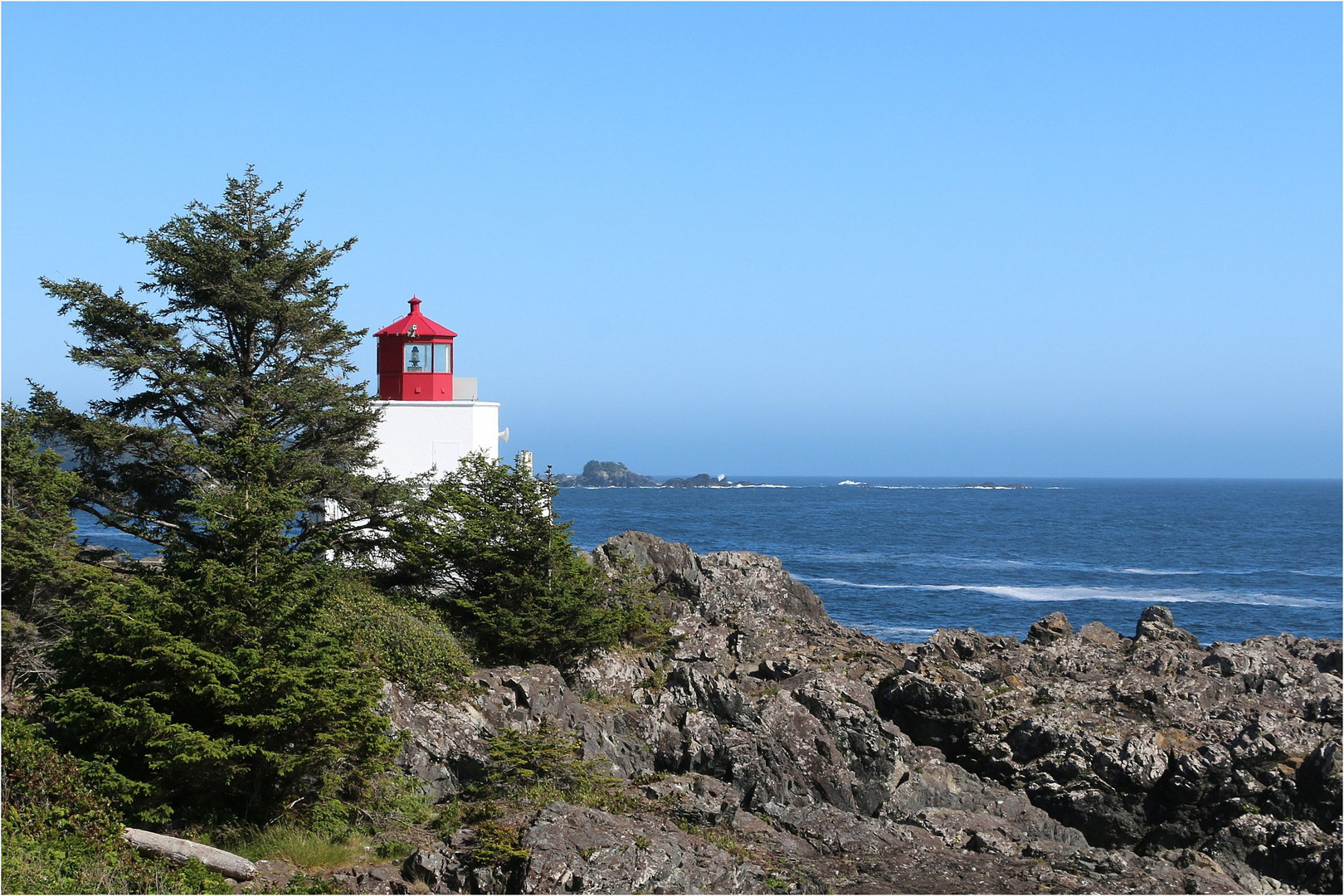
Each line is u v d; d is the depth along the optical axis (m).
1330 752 30.86
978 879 23.09
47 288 31.62
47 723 21.72
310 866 20.44
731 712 33.75
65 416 31.94
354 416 34.38
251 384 33.34
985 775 34.09
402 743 23.00
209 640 21.00
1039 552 125.88
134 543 78.94
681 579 45.66
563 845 20.28
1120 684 36.72
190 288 33.28
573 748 26.48
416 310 47.09
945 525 173.88
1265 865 29.70
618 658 37.34
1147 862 25.03
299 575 22.25
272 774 21.30
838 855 23.98
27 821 18.12
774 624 44.00
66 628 25.88
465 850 20.55
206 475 32.16
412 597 36.53
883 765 33.03
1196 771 31.45
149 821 19.83
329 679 21.28
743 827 24.41
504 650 35.75
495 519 36.47
